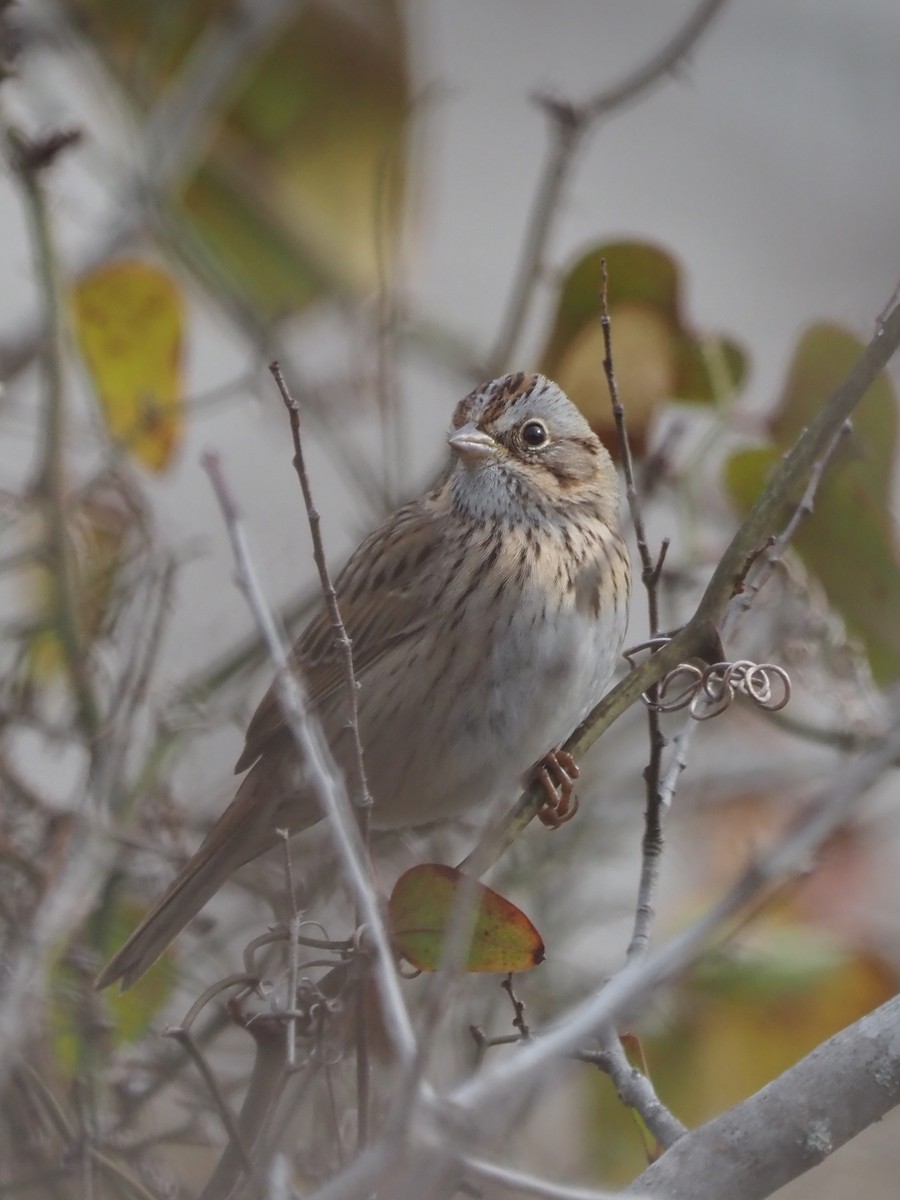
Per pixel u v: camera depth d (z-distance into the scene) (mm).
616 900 11875
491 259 17500
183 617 12352
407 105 13758
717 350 11703
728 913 6602
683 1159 7363
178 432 12289
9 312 14523
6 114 11438
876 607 11586
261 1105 7555
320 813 10961
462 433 11164
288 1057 7207
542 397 11258
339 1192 6090
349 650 8008
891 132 20422
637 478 11828
